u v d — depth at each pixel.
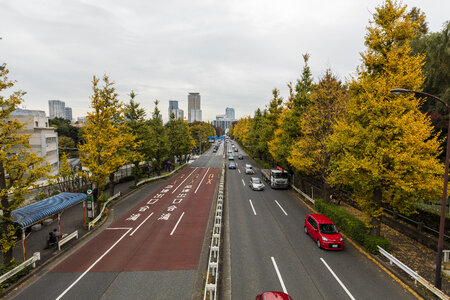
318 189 30.06
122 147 24.58
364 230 14.30
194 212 20.80
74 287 10.19
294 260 12.31
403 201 12.27
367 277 10.77
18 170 11.65
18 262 11.27
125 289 10.01
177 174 43.56
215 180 36.94
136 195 27.58
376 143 12.22
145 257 12.84
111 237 15.67
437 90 20.59
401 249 13.51
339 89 20.72
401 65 11.98
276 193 28.14
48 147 42.38
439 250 9.25
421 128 10.99
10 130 11.45
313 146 20.52
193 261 12.37
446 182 9.14
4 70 10.98
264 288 9.96
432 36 20.58
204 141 98.69
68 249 13.98
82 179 26.42
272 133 42.12
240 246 14.02
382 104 11.81
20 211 13.68
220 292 9.71
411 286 9.98
